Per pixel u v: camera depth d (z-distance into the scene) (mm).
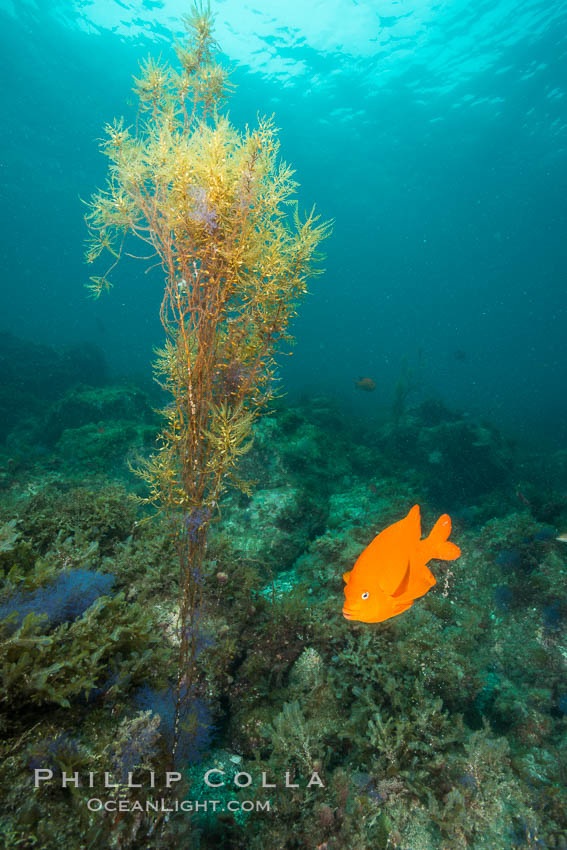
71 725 2010
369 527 5500
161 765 2141
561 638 3865
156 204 1984
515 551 4730
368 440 14555
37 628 2102
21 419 13570
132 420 11938
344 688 3135
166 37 24531
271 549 5680
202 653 3260
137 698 2346
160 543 4098
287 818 2424
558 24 22812
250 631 3736
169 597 3654
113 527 4586
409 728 2699
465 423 11500
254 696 3320
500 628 4133
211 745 3064
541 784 2654
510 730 3189
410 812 2418
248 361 2217
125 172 1965
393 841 2275
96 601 2502
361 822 2307
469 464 10695
